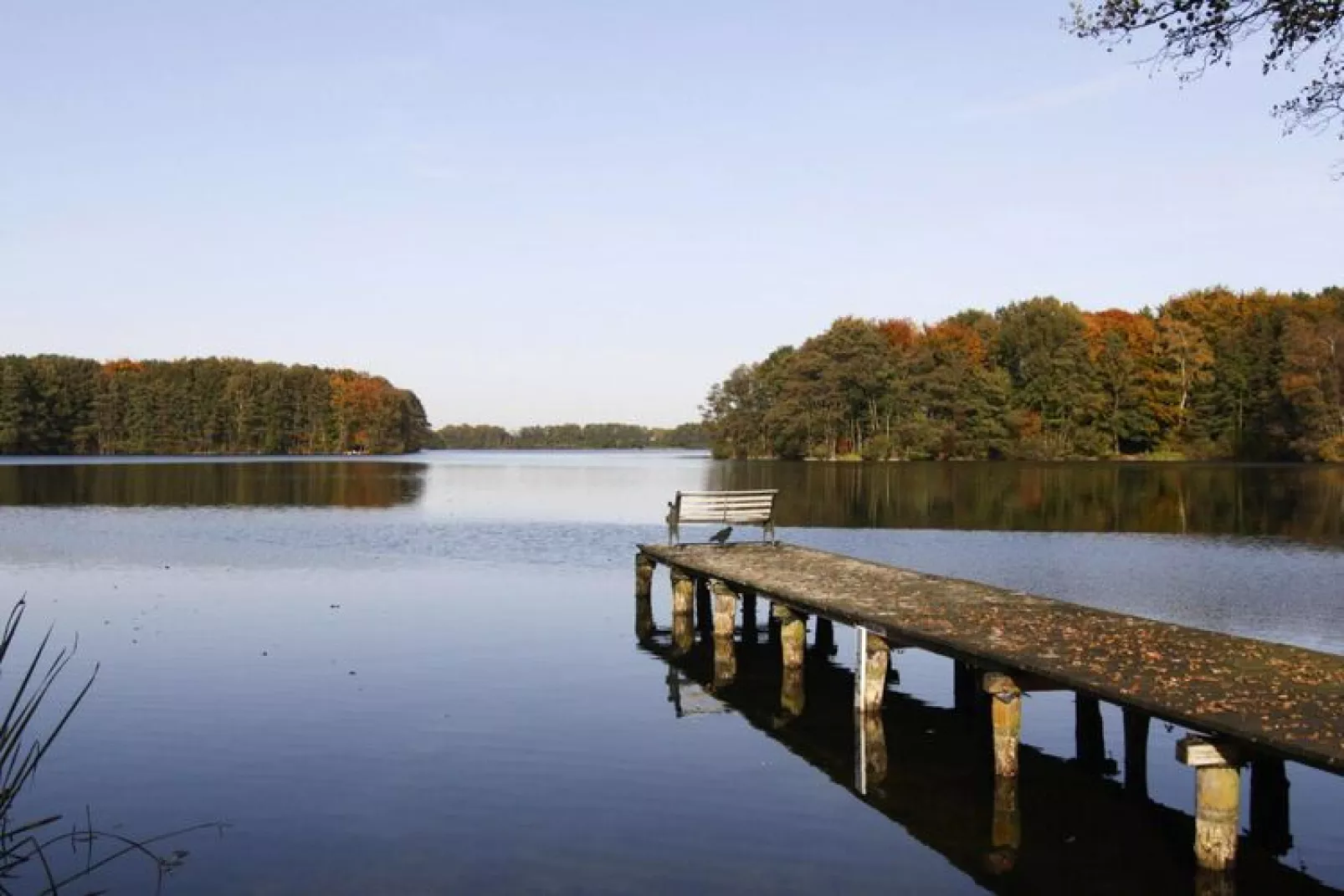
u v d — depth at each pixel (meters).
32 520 37.25
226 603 19.69
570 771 10.09
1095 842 8.51
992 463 86.81
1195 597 20.50
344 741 10.91
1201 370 86.25
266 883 7.49
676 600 18.02
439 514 41.31
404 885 7.45
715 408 121.81
